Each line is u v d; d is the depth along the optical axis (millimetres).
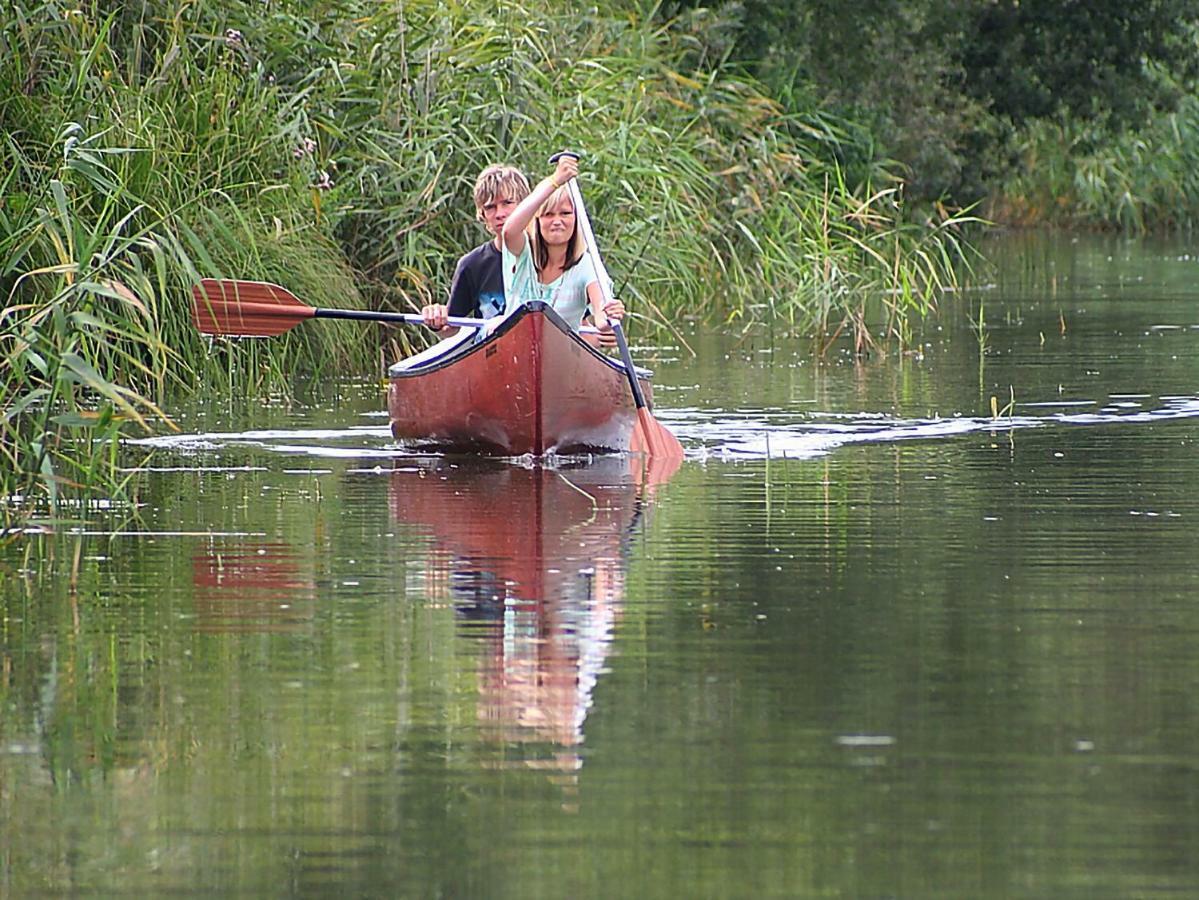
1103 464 34938
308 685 20797
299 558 27188
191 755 18578
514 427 36250
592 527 29422
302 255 49125
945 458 35938
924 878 15461
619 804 17156
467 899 15211
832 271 63562
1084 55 109875
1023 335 59906
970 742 18609
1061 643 22031
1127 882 15352
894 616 23406
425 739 18969
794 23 94062
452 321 38531
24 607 24328
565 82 60969
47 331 34719
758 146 69250
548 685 20672
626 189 59281
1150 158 129125
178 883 15633
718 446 37906
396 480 34156
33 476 32562
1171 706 19594
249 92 49719
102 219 36812
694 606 24047
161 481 33938
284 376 48906
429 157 52312
